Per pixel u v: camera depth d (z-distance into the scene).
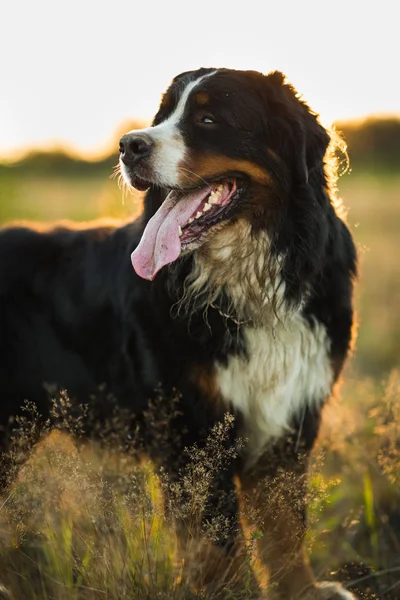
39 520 3.41
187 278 3.61
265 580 3.48
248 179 3.63
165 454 3.58
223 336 3.51
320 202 3.62
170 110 3.77
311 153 3.61
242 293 3.64
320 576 3.77
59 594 3.12
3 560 3.47
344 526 3.89
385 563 3.72
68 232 4.13
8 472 3.62
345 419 4.60
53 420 3.90
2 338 3.92
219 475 3.50
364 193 21.16
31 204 16.56
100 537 3.23
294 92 3.76
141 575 3.14
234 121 3.58
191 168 3.57
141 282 3.61
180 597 3.12
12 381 3.92
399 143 26.88
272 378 3.58
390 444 4.29
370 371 6.44
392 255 11.52
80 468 3.38
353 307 3.73
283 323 3.57
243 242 3.66
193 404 3.50
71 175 32.16
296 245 3.57
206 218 3.62
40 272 3.96
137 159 3.55
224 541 3.40
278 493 3.30
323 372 3.64
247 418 3.60
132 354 3.64
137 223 3.80
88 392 3.84
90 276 3.85
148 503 3.26
